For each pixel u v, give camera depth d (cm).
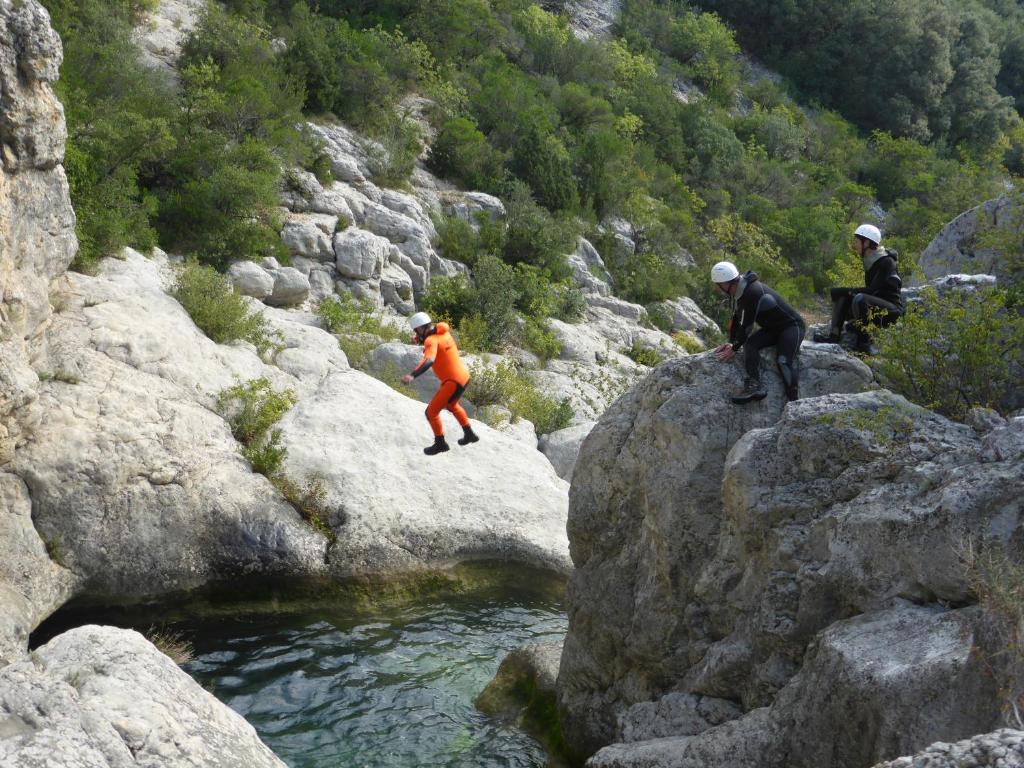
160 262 2053
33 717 473
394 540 1340
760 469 688
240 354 1616
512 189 3419
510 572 1388
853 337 860
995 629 485
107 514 1195
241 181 2278
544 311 2784
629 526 856
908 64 6456
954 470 585
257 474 1349
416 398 1953
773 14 6681
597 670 888
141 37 2934
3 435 1147
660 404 812
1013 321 760
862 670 531
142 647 585
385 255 2617
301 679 1054
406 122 3369
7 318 1180
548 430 2097
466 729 966
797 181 5125
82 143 2005
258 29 3158
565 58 4797
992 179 5150
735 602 714
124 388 1337
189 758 509
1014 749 390
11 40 1189
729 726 639
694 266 3956
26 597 1081
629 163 4178
